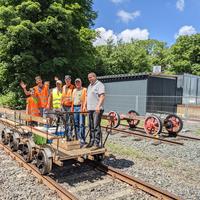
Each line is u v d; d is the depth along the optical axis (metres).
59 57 24.03
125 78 21.48
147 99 20.14
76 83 7.48
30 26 22.06
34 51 24.42
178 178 6.25
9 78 24.17
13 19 21.69
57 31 23.75
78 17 27.16
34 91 8.45
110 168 6.17
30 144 6.55
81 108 7.23
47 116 7.21
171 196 4.79
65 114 6.28
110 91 22.81
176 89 23.16
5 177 5.93
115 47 40.94
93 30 27.91
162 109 21.67
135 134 11.22
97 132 6.59
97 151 6.25
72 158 5.81
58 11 23.42
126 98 21.36
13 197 4.96
